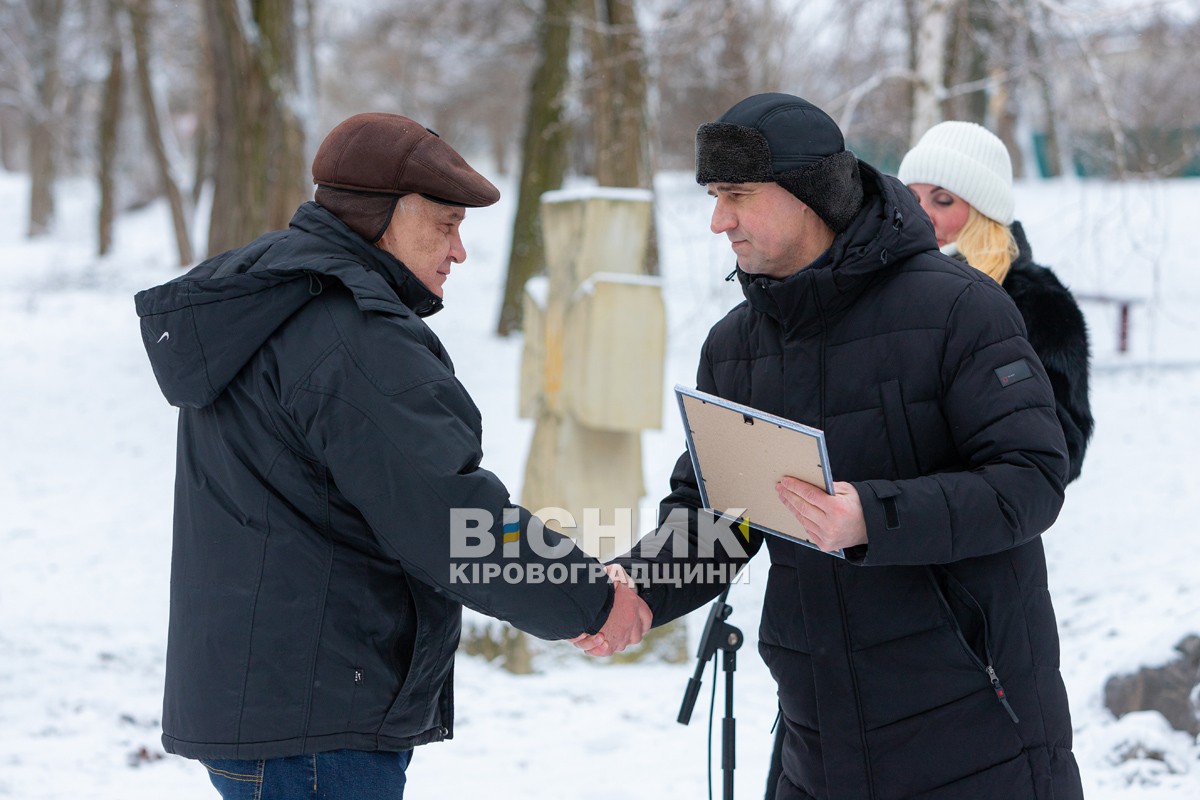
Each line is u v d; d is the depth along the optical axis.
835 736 2.26
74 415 13.81
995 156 3.09
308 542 2.19
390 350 2.15
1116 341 14.85
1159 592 5.97
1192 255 19.58
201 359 2.18
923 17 8.67
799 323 2.28
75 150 36.00
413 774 4.57
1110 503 8.71
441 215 2.34
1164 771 3.85
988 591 2.16
